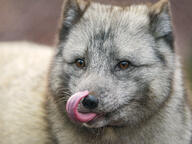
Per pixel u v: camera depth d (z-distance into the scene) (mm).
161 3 9656
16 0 22672
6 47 14602
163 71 9336
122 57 9172
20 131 11070
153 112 9406
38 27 21906
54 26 21859
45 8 22312
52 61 10164
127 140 9734
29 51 13828
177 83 9805
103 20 9516
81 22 9852
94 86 8836
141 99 9242
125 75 9172
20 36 21656
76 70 9539
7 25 21984
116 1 10406
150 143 9750
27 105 11219
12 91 11984
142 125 9508
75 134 9883
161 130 9695
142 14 9695
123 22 9445
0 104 11984
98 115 8914
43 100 10828
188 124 10336
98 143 9828
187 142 10320
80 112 8641
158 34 9562
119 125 9430
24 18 22188
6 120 11555
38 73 11883
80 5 10023
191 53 18266
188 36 19062
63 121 9961
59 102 9828
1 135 11656
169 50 9625
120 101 9000
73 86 9461
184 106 10164
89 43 9430
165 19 9602
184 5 19547
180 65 10203
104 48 9281
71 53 9641
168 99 9516
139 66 9188
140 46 9273
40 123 10703
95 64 9250
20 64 12852
